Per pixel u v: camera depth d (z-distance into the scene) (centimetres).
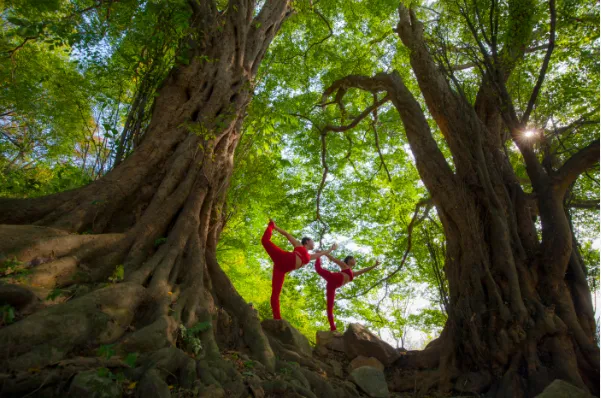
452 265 716
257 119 835
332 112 1409
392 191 1370
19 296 319
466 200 708
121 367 313
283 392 379
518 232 702
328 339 677
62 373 277
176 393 317
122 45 783
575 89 773
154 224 539
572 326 583
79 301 337
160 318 385
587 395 454
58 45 613
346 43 1348
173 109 719
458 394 584
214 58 822
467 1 791
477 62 769
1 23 1036
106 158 722
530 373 549
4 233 400
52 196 522
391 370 654
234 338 509
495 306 620
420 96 1259
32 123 1113
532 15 715
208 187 643
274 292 642
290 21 1282
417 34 856
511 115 727
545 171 757
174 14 720
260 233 1427
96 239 466
